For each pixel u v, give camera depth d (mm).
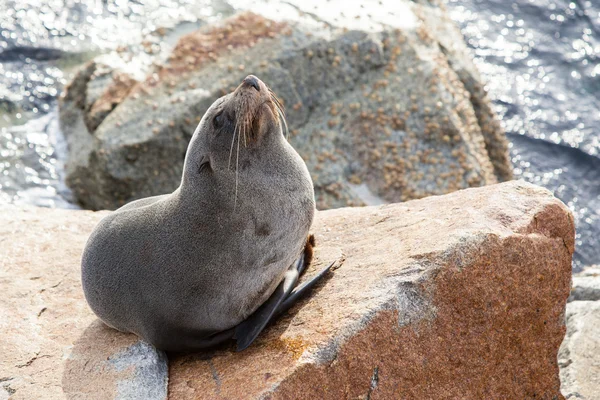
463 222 6996
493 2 20047
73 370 6695
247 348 6566
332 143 12875
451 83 13414
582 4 19969
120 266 6863
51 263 8266
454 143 12680
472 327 6801
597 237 14391
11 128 15453
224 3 18812
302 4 14117
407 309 6508
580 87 17578
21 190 14070
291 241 6777
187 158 6809
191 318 6676
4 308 7527
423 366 6609
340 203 12484
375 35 13422
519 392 7199
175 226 6719
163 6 19094
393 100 13000
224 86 12953
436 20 14844
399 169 12609
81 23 18578
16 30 18156
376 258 7023
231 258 6590
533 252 6926
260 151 6668
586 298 9672
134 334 7094
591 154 15906
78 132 14672
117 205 13312
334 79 13195
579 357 8383
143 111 13031
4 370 6695
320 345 6207
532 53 18453
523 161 15773
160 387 6496
